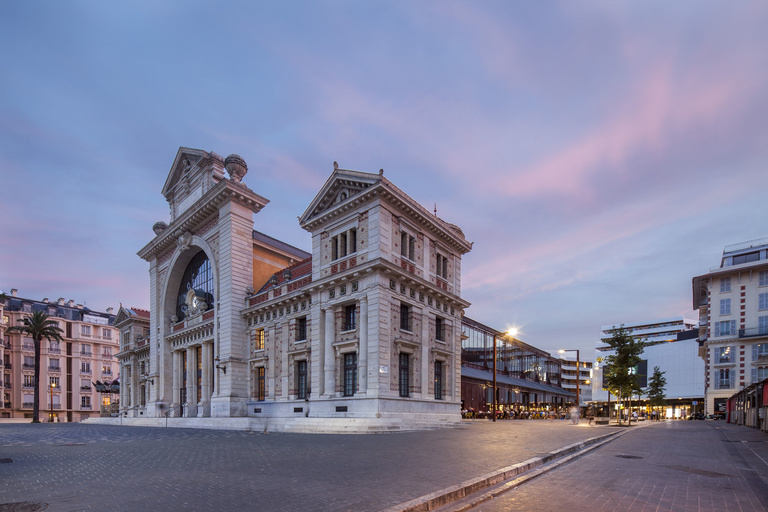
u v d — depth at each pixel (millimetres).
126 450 14852
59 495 7875
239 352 36781
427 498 7375
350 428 22875
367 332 27234
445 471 10148
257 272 41344
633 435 23531
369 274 27734
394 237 29109
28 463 11812
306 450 14414
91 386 93875
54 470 10602
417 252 31250
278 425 26438
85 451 14664
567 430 24641
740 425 39125
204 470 10414
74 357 92062
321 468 10656
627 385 40344
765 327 54500
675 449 16406
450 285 34844
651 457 13945
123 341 64125
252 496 7719
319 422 24984
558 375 80312
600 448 16516
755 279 56188
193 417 37531
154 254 51062
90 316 97812
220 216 39812
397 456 12812
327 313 30000
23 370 85750
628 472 10977
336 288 29781
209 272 43219
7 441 19391
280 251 43750
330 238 31391
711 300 59500
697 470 11414
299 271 36594
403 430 24609
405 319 29766
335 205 30734
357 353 28125
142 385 58844
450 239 34875
